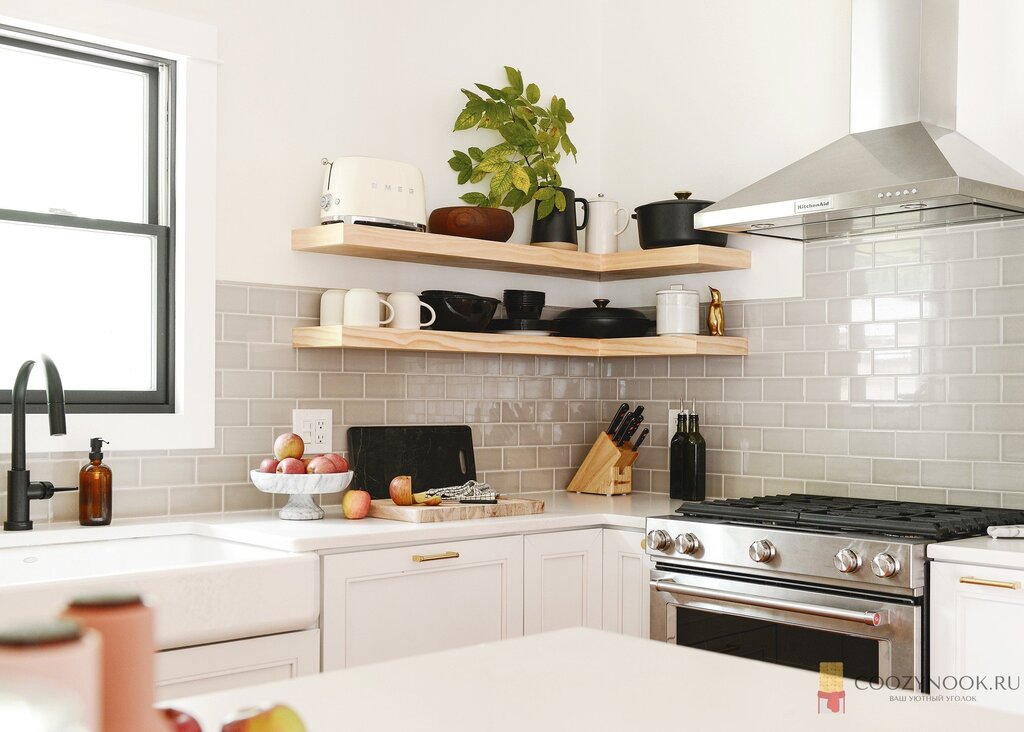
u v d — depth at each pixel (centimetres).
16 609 194
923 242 316
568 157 401
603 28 412
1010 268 298
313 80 323
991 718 104
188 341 294
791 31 354
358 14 336
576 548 312
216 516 294
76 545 259
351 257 331
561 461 394
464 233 332
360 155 335
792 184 298
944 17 303
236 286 304
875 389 327
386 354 339
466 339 326
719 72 375
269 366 310
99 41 280
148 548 272
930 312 314
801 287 347
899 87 300
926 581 242
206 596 224
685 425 364
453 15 364
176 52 291
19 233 275
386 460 332
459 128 356
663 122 391
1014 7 299
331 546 252
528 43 388
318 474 282
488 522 289
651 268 361
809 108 349
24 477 256
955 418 308
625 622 311
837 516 269
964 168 266
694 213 349
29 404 274
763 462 356
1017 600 226
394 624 266
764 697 111
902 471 320
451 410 357
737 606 274
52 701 55
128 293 294
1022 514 278
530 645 135
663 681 117
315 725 99
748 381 361
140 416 285
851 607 252
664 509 330
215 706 105
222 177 302
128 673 68
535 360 386
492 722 100
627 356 394
